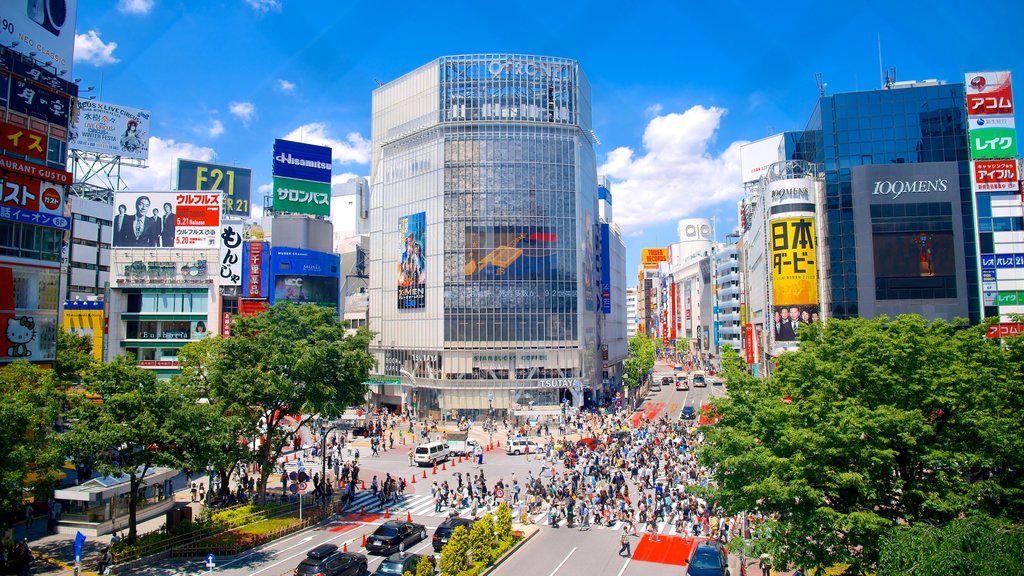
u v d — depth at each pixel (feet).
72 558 121.49
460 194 327.47
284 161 368.48
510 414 299.58
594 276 372.99
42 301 166.61
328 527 148.77
